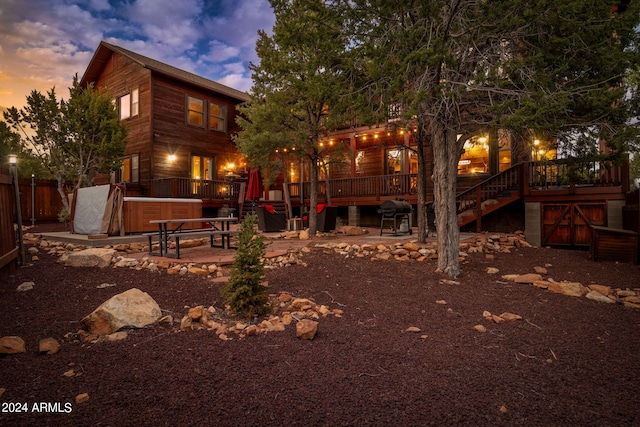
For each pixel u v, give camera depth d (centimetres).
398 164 1655
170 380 237
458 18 513
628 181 883
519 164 1039
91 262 607
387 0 497
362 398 220
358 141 1747
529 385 241
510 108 490
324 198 1697
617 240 729
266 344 304
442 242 619
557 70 495
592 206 931
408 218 1192
